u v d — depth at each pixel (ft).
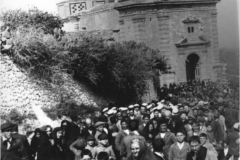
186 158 41.60
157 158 37.29
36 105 79.92
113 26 151.94
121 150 43.09
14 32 88.28
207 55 156.87
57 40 93.09
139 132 50.65
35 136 46.68
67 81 89.81
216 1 155.53
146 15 151.33
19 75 81.30
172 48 154.20
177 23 154.81
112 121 60.44
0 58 81.00
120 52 106.52
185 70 155.33
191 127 54.03
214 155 41.11
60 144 47.37
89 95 94.27
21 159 43.14
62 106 80.07
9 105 77.00
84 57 93.45
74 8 148.15
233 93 90.94
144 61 113.80
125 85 104.58
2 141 45.91
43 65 84.58
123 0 154.92
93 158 39.88
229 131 55.57
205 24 156.25
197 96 104.58
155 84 124.47
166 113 60.44
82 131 49.29
